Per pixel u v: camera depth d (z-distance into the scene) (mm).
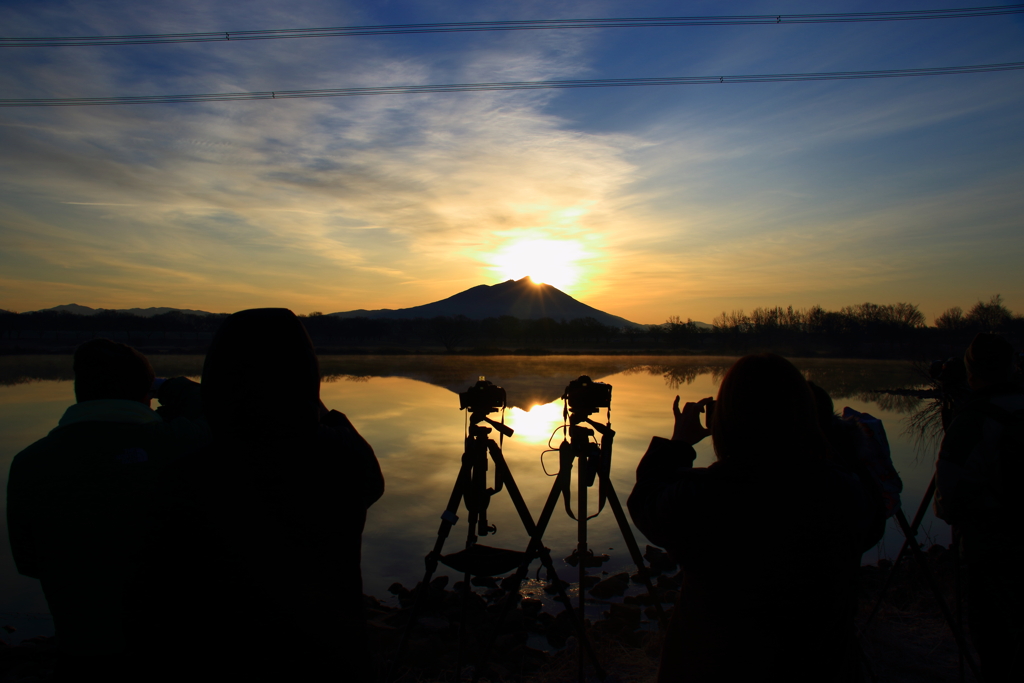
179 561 1251
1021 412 2408
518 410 18219
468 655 3855
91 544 1792
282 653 1262
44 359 51625
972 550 2500
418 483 9039
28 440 12633
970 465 2469
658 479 1731
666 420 16125
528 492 8602
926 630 3885
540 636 4430
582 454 3029
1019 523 2361
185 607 1245
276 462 1341
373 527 7137
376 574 5797
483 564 2994
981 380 2582
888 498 2205
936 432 12539
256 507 1294
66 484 1791
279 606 1265
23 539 1832
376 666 3508
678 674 1600
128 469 1850
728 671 1487
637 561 3162
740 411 1558
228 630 1242
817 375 37406
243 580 1250
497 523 7320
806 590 1459
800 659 1453
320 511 1368
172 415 2449
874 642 3652
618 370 42875
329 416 1771
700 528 1524
